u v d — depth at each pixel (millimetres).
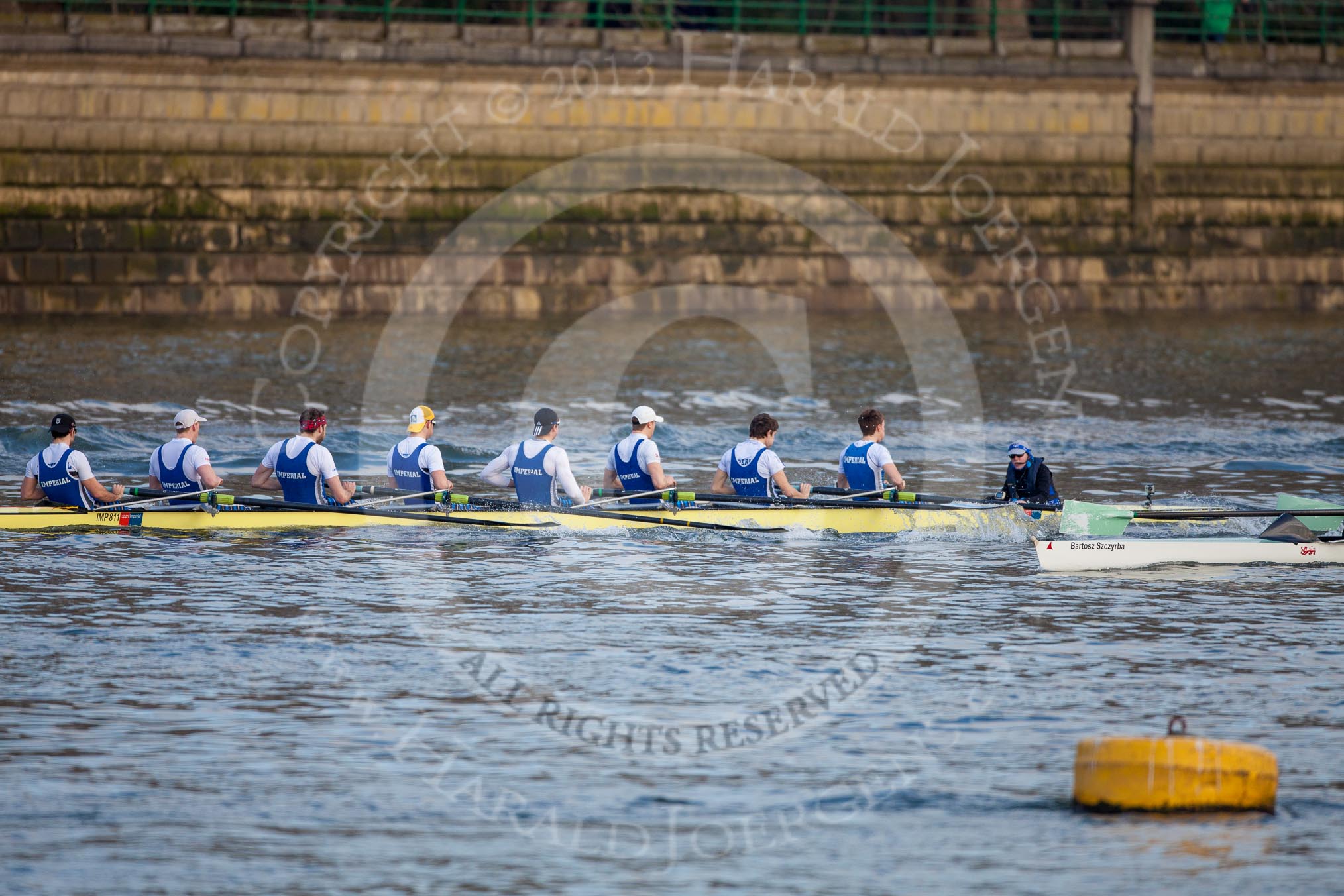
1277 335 128375
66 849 26953
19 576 45406
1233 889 25906
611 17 141000
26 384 88688
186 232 122562
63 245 119188
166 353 103562
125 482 63781
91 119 118938
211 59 120625
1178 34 157250
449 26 128500
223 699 34594
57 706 33812
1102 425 86125
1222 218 147125
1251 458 75312
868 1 141250
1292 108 147750
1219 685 36344
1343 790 29906
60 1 126125
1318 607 44438
